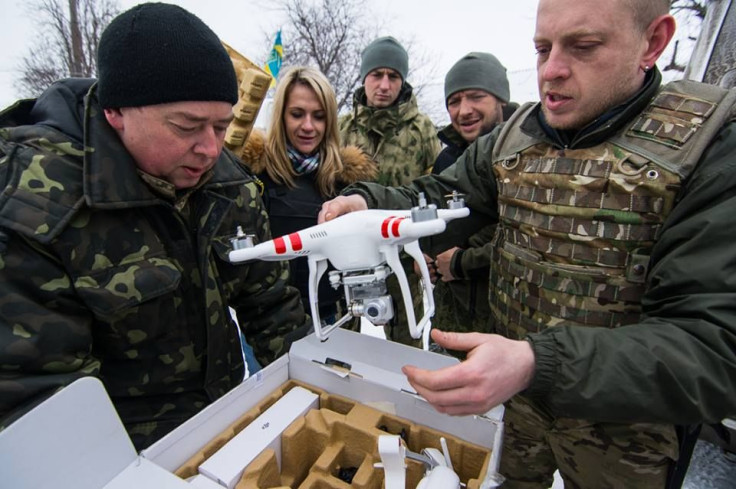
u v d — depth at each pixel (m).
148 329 0.86
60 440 0.54
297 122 1.72
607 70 0.79
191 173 0.83
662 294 0.72
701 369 0.59
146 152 0.76
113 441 0.60
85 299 0.74
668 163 0.77
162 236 0.89
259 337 1.18
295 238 0.73
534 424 1.12
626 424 0.91
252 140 1.76
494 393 0.60
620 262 0.85
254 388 0.91
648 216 0.81
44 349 0.69
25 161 0.71
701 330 0.61
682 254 0.69
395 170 2.30
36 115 0.82
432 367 0.89
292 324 1.18
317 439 0.88
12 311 0.67
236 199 1.05
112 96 0.70
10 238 0.67
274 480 0.81
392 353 0.93
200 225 0.95
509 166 1.06
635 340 0.63
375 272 0.71
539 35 0.83
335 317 1.90
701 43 2.42
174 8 0.71
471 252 1.64
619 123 0.86
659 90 0.87
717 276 0.63
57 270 0.72
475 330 1.80
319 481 0.82
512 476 1.26
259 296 1.14
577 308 0.91
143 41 0.67
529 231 1.00
